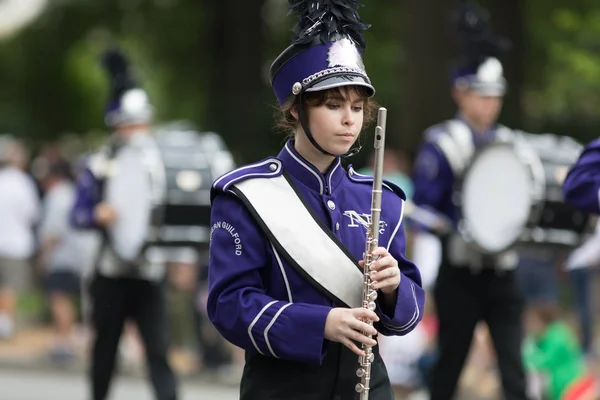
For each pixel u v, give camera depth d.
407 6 50.53
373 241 13.62
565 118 60.62
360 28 13.91
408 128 50.34
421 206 25.94
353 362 13.91
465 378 37.03
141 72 77.69
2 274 46.25
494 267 25.23
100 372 28.05
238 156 58.53
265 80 63.69
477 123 26.33
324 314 13.30
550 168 26.03
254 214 13.65
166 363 27.81
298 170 14.00
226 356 40.72
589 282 38.56
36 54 82.50
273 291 13.72
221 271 13.74
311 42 13.70
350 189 14.33
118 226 28.30
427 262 34.31
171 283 42.41
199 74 74.31
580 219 26.23
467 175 25.19
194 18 72.94
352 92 13.64
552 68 61.44
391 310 14.04
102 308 27.94
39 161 52.53
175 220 28.03
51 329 51.12
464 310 25.31
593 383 29.36
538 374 29.66
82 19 76.75
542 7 58.66
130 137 29.45
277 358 13.94
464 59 26.44
